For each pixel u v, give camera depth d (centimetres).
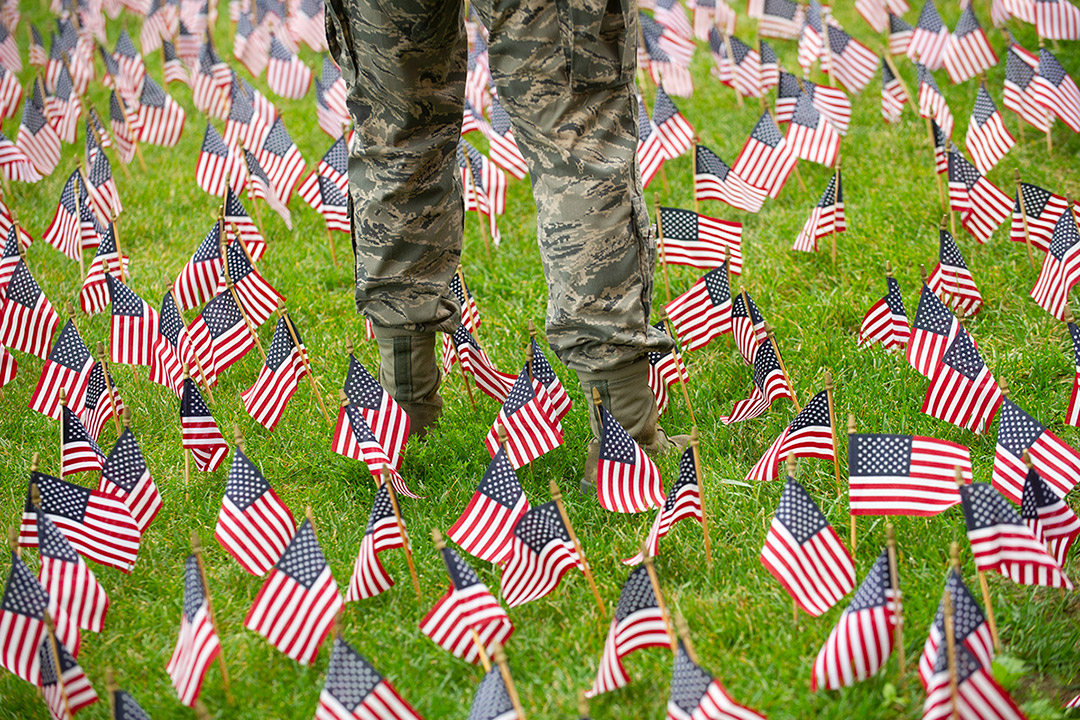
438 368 551
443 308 488
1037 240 627
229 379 609
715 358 576
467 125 916
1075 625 373
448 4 404
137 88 1112
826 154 726
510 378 533
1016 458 414
